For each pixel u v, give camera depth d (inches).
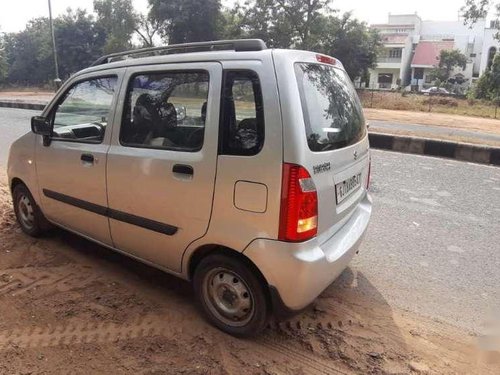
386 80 2463.1
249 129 98.7
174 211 111.8
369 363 104.8
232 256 106.6
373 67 1539.1
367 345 111.5
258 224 98.3
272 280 99.3
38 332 111.3
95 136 133.8
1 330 111.7
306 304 104.3
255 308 106.1
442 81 2272.4
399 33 2554.1
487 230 193.5
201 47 115.6
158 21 1379.2
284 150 94.3
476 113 981.8
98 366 99.7
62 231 176.9
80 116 138.9
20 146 160.9
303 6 1322.6
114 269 146.9
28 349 104.7
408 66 2549.2
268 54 99.3
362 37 1421.0
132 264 150.9
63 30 1804.9
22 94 1405.0
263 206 97.0
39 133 147.9
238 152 99.8
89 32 1843.0
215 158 102.8
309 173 96.7
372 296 136.3
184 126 110.4
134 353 104.5
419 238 183.6
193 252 112.2
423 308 130.3
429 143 378.3
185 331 113.9
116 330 113.2
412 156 367.2
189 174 107.2
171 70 114.0
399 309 129.2
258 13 1338.6
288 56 100.7
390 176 289.6
